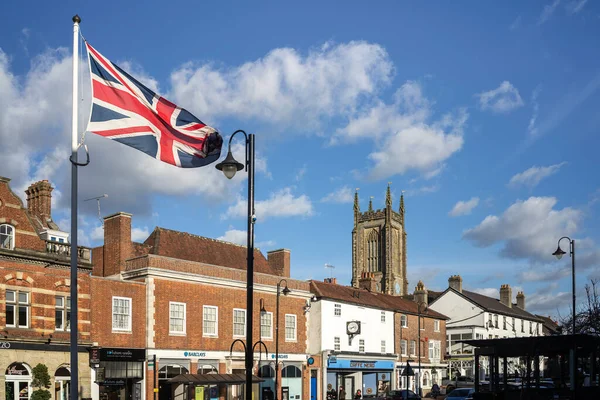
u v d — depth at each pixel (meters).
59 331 36.12
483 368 77.38
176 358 42.84
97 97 18.52
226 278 47.12
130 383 40.41
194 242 50.62
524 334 94.62
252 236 19.83
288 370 52.34
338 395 57.03
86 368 37.06
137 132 19.12
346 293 62.47
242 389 47.34
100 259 44.94
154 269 42.09
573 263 40.38
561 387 27.45
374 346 63.28
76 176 17.50
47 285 35.81
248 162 20.12
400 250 150.12
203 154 20.56
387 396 53.00
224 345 46.53
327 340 57.00
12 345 33.41
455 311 85.25
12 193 35.16
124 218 44.16
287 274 56.66
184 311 43.97
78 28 17.84
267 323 50.81
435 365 72.81
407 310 69.44
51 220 43.66
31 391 34.00
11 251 34.12
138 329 41.19
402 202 152.62
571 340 24.75
